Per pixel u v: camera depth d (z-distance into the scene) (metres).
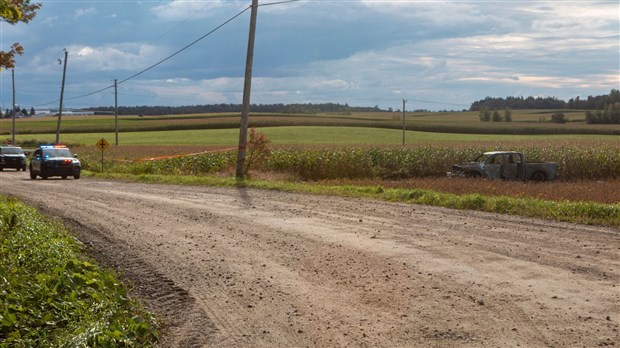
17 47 16.25
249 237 13.51
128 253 12.00
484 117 172.00
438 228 14.52
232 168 40.94
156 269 10.61
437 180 31.17
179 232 14.40
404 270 10.00
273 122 143.12
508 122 159.88
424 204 19.94
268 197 22.80
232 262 10.96
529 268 10.07
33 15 15.47
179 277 10.00
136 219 16.75
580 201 19.62
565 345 6.43
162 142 97.50
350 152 41.16
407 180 32.88
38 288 7.68
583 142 61.78
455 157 41.75
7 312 6.71
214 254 11.71
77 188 29.09
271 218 16.64
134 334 6.86
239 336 7.05
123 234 14.21
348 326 7.26
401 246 12.12
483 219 16.11
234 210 18.59
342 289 8.94
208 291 9.10
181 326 7.54
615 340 6.55
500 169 34.72
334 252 11.62
